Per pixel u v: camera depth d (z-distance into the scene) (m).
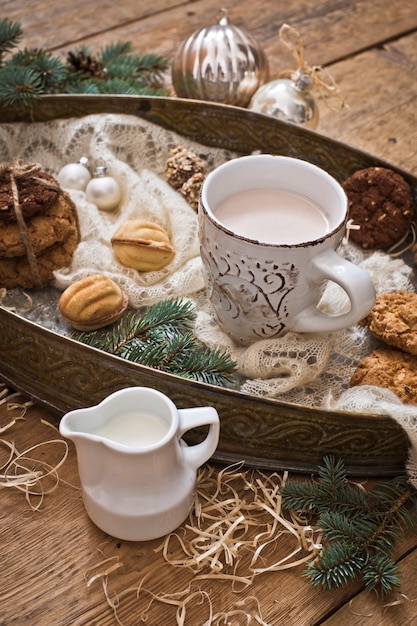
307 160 0.89
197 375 0.76
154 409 0.71
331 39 1.08
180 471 0.70
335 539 0.72
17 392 0.78
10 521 0.72
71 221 0.84
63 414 0.76
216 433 0.70
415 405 0.74
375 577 0.69
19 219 0.79
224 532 0.72
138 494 0.69
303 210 0.79
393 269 0.83
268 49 1.07
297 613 0.69
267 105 0.93
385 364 0.76
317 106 0.97
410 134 0.98
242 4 1.13
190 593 0.69
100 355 0.73
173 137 0.91
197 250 0.84
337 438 0.73
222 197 0.79
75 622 0.68
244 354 0.78
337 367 0.79
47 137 0.91
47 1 1.11
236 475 0.74
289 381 0.76
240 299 0.76
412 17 1.12
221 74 0.96
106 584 0.69
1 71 0.91
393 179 0.85
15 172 0.81
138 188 0.87
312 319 0.77
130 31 1.08
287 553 0.71
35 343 0.75
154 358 0.76
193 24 1.10
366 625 0.69
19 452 0.75
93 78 0.99
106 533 0.71
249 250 0.73
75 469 0.74
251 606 0.69
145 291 0.82
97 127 0.89
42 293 0.82
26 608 0.68
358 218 0.86
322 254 0.74
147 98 0.89
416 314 0.77
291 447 0.74
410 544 0.72
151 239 0.83
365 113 1.00
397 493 0.73
